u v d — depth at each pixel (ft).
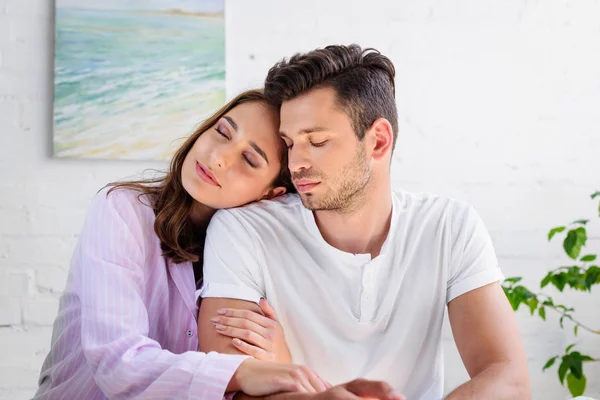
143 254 4.77
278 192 5.03
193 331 4.86
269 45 7.66
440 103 7.93
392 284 4.74
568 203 8.07
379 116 4.58
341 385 3.76
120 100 7.31
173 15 7.43
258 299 4.64
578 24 8.20
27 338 7.14
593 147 8.15
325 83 4.42
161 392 4.04
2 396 7.07
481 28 8.05
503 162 8.00
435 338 4.84
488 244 4.91
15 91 7.25
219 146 4.72
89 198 7.29
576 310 7.97
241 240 4.74
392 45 7.89
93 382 4.66
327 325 4.72
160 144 7.35
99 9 7.33
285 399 3.82
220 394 3.94
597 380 7.95
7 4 7.27
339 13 7.81
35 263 7.19
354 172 4.49
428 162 7.88
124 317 4.42
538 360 7.88
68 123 7.23
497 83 8.04
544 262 7.98
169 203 4.87
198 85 7.43
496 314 4.70
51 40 7.33
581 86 8.17
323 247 4.74
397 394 3.67
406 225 4.85
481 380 4.37
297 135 4.43
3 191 7.18
